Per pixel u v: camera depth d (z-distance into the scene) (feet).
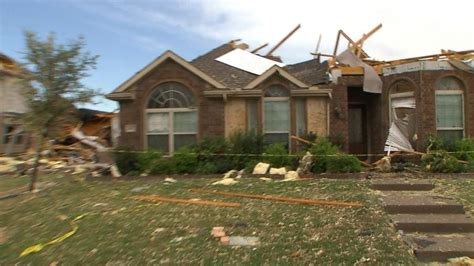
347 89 60.95
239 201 34.50
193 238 26.07
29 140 73.15
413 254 23.40
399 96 58.13
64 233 27.91
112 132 81.61
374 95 61.57
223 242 25.26
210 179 45.62
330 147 49.55
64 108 41.65
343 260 22.57
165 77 57.72
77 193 39.88
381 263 22.24
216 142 51.96
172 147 57.67
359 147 65.36
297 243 24.89
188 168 49.83
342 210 30.83
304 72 67.77
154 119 58.13
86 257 23.82
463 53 57.52
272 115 58.18
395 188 37.01
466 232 26.91
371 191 36.06
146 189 40.19
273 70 57.26
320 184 39.75
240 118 57.72
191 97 57.67
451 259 22.95
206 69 66.39
